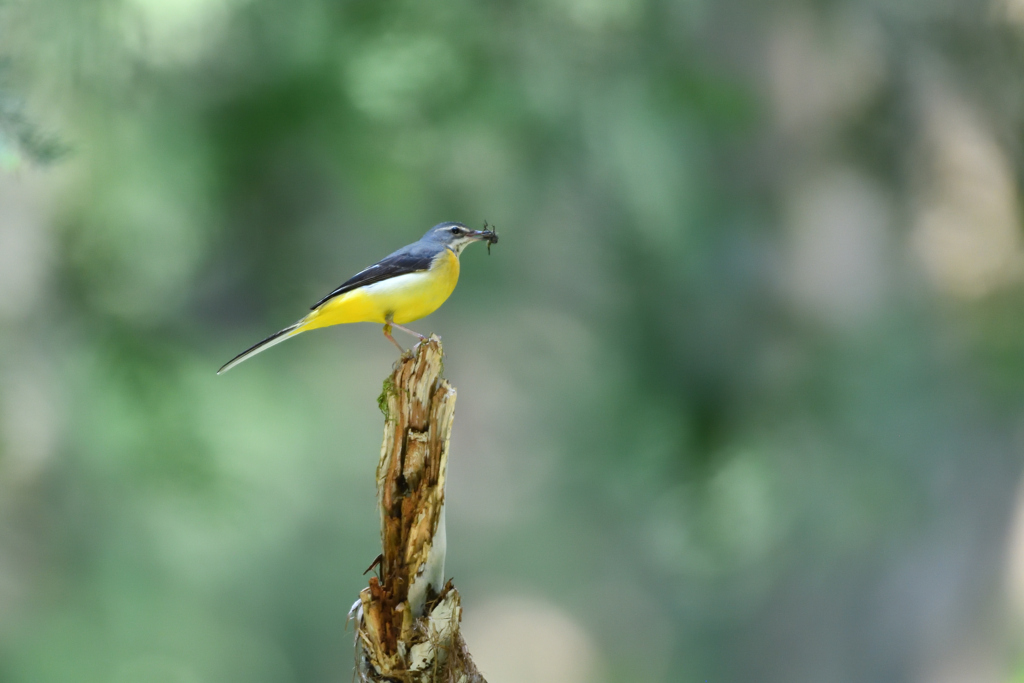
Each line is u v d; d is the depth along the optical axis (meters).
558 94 12.34
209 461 10.82
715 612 17.27
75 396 11.12
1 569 13.23
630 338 13.88
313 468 16.70
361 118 11.27
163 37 11.18
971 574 15.11
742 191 14.29
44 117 10.72
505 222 14.33
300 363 14.31
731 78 13.16
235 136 11.01
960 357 13.82
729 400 13.37
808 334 13.97
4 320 11.44
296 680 20.31
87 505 12.80
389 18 10.95
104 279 11.11
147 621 14.77
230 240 11.76
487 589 29.06
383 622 5.62
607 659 25.33
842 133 14.26
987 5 13.05
